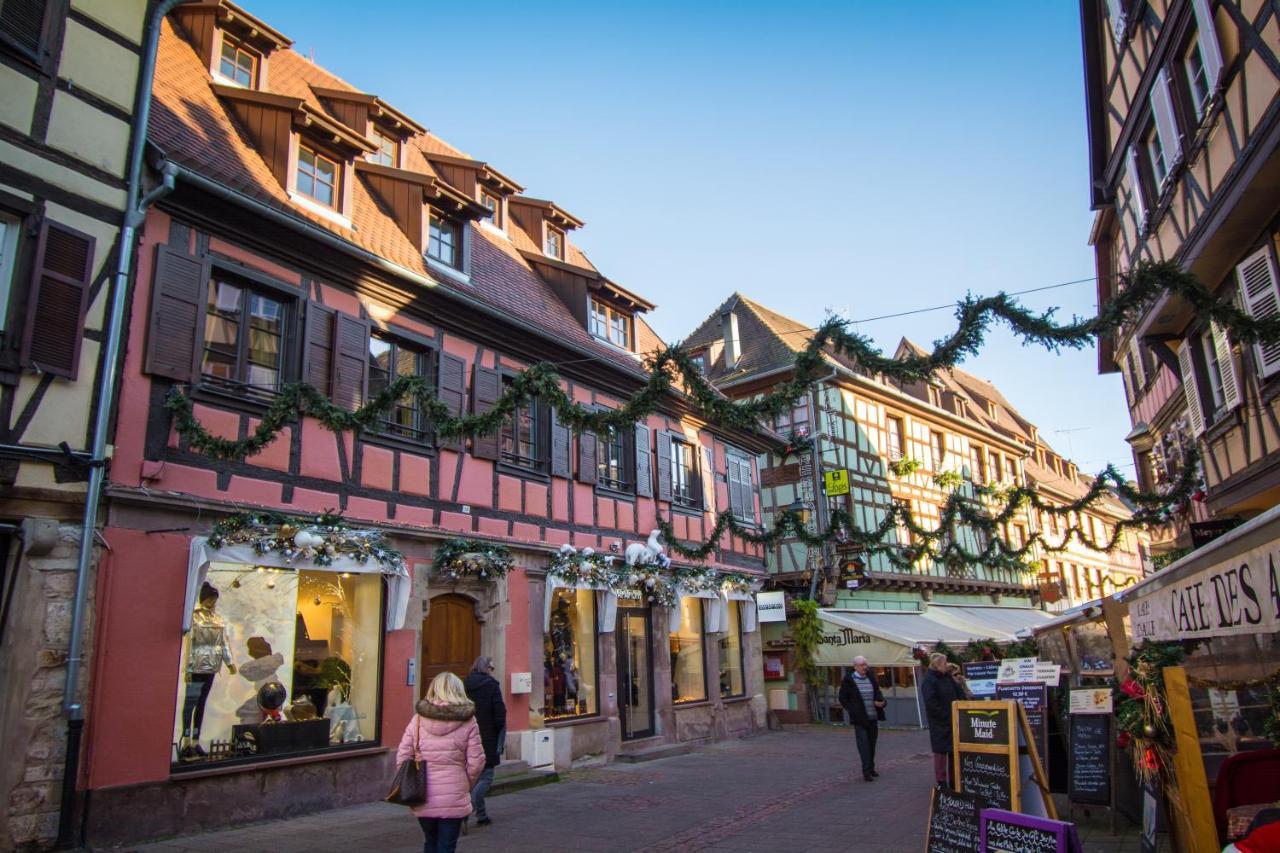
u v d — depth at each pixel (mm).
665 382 7824
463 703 5730
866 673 11273
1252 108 8969
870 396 25516
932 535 15750
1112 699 7730
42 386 7320
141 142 8383
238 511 8625
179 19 11547
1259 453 10695
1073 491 39375
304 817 8664
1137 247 13430
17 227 7410
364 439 10344
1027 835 4277
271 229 9523
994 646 19344
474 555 10969
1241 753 5172
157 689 7758
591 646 13750
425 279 11242
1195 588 4957
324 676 9492
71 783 6980
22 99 7527
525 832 8039
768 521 23000
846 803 9281
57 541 7230
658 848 7305
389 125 13945
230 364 9141
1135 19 12062
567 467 13828
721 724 16781
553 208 17500
